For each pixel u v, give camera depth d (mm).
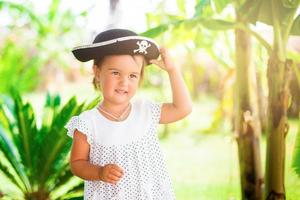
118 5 5285
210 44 3473
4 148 3410
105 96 2227
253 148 3303
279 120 2947
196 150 8383
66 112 3338
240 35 3248
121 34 2221
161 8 4086
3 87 6480
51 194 3461
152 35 2850
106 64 2209
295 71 3104
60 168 3408
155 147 2318
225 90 5098
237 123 3330
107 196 2223
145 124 2293
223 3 3023
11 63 6637
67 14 6215
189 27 2848
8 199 3670
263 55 3676
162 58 2330
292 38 6227
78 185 3400
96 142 2236
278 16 2879
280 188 2986
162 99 8461
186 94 2346
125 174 2232
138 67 2236
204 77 11992
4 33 7504
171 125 10195
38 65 7129
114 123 2250
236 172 6586
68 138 3342
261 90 4516
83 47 2217
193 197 5559
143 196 2246
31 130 3422
